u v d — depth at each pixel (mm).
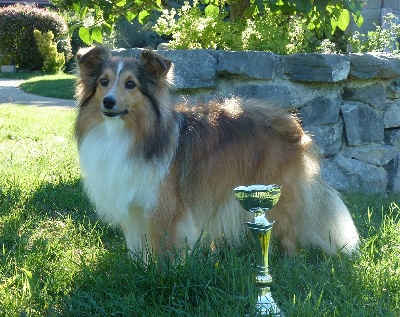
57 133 4070
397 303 1684
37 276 1833
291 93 2672
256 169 1941
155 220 1840
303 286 1795
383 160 2867
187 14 2945
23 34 10000
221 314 1608
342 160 2787
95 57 1869
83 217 2285
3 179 2637
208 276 1736
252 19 3014
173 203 1845
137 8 2656
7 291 1710
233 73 2605
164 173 1832
